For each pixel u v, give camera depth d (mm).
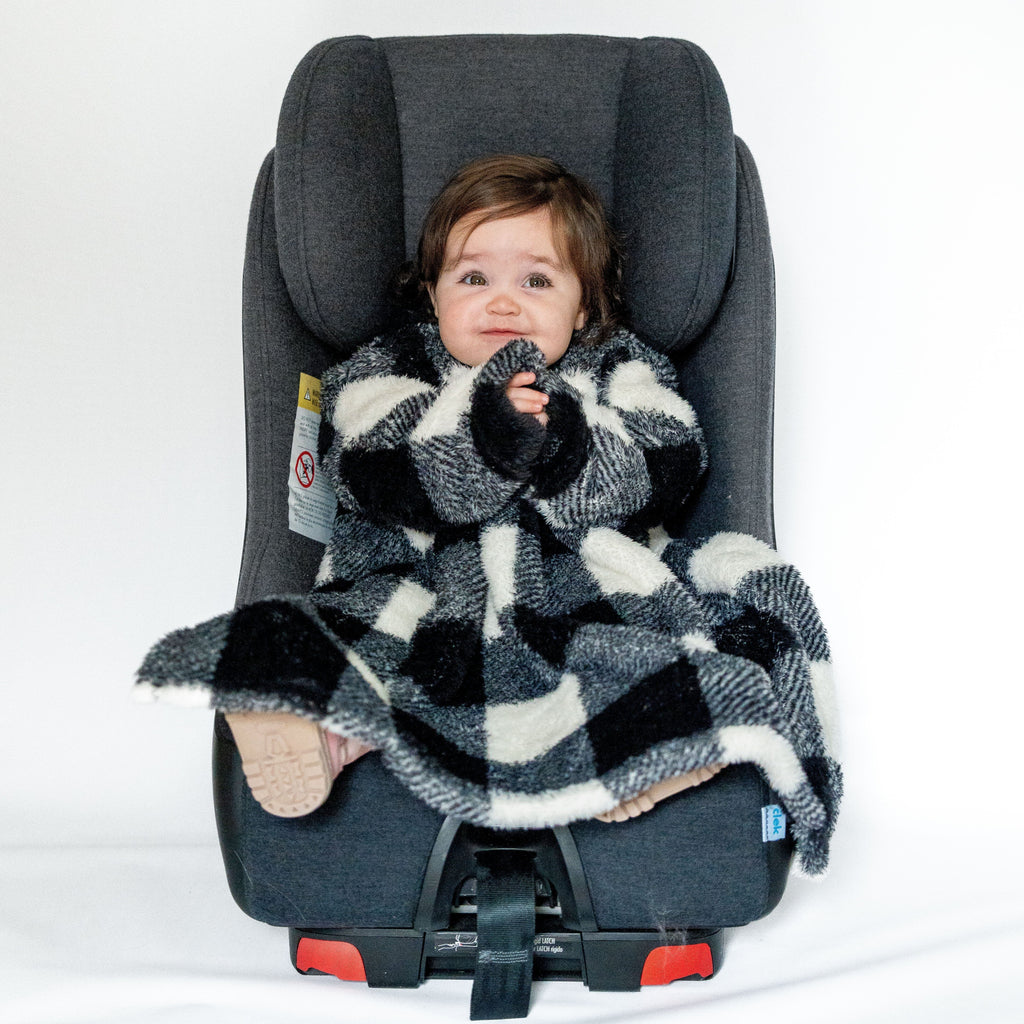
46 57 1698
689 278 1366
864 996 1184
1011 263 1735
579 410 1312
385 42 1499
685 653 1108
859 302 1752
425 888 1115
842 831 1635
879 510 1763
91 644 1750
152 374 1752
